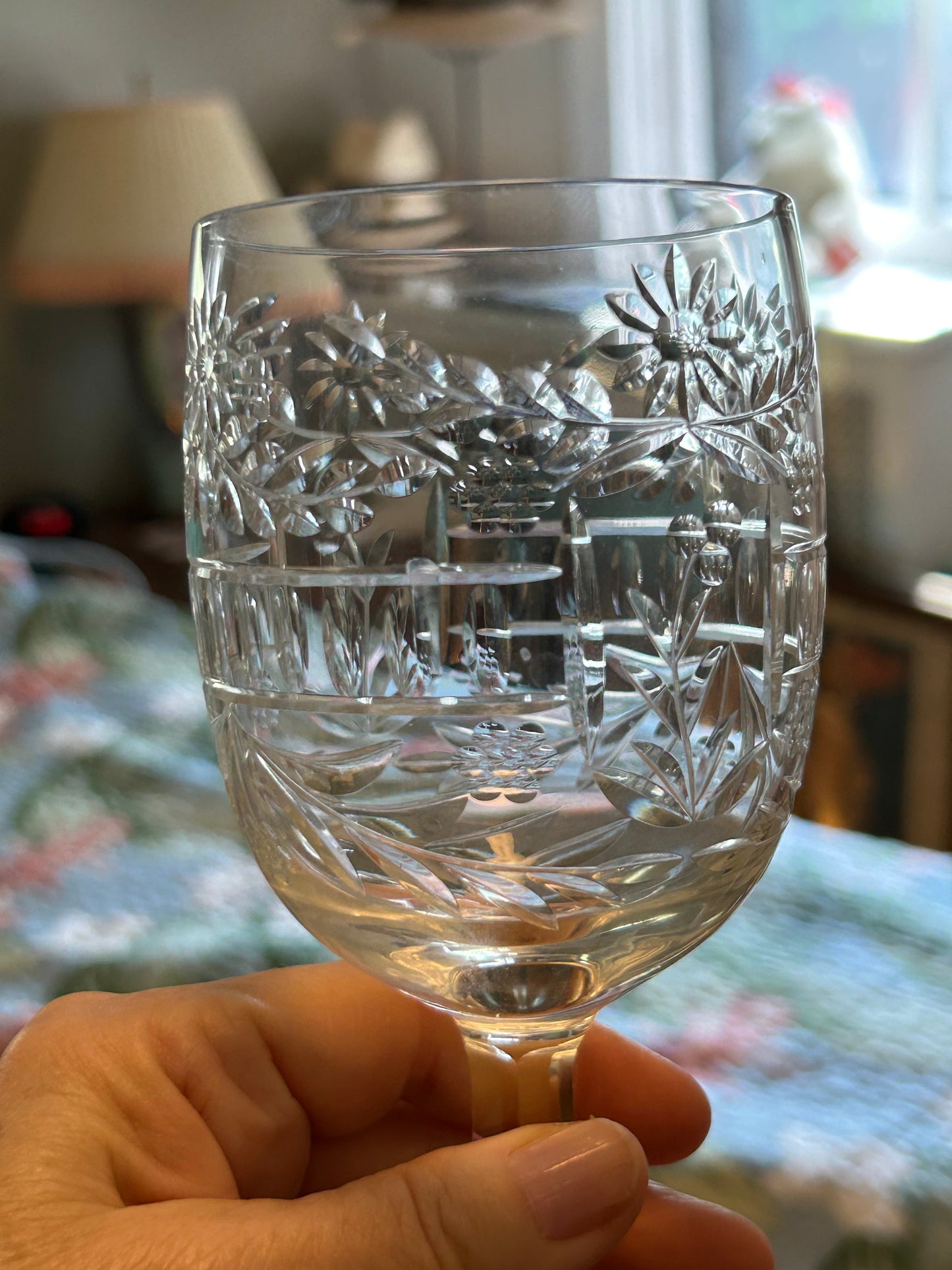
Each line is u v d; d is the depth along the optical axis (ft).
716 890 0.50
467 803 0.45
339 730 0.45
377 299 0.44
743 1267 0.82
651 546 0.44
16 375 3.76
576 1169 0.60
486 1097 0.62
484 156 4.43
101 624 2.34
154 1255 0.59
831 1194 0.94
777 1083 1.07
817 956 1.26
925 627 2.89
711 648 0.45
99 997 0.80
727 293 0.46
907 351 3.10
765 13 4.04
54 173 3.36
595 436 0.43
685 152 4.32
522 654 0.44
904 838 3.00
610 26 4.24
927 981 1.21
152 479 3.75
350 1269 0.59
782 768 0.50
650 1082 0.85
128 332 3.66
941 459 3.23
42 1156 0.66
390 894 0.48
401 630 0.44
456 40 3.71
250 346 0.46
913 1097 1.04
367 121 3.98
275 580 0.46
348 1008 0.84
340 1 4.12
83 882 1.48
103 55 3.72
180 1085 0.76
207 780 1.75
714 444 0.44
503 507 0.43
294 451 0.44
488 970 0.50
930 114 3.69
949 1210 0.93
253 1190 0.79
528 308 0.43
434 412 0.43
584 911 0.48
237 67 3.98
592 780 0.45
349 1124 0.86
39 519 3.48
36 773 1.78
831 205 3.66
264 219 0.56
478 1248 0.59
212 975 1.25
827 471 3.36
